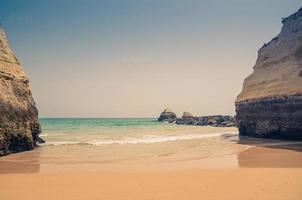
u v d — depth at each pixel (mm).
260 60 50125
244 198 12508
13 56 33875
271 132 41062
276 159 24031
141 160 24375
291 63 42031
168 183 15570
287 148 31484
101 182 16000
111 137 48438
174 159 24750
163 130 70000
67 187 14945
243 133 48312
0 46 31750
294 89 38094
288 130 38500
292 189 13844
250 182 15406
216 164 21781
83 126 89562
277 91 40438
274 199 12266
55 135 52688
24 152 29844
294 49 42875
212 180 16094
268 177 16594
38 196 13344
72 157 26391
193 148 32875
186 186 14820
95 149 32406
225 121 96375
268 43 50938
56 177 17422
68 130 68625
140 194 13469
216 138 46250
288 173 17750
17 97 31078
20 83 32469
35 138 34562
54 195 13484
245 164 21609
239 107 48656
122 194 13523
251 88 47656
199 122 103250
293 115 37656
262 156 25922
